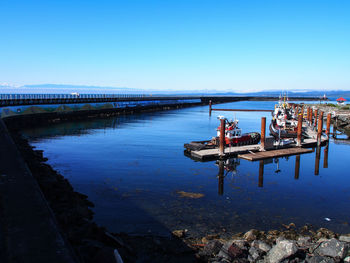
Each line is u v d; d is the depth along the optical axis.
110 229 11.69
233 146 30.20
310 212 14.38
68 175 19.64
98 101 67.81
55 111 54.22
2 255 5.75
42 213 7.95
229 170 22.19
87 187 17.19
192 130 45.09
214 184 18.52
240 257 9.20
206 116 73.00
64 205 12.23
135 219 12.81
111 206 14.28
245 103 164.62
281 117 45.91
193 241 10.83
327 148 33.59
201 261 9.24
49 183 14.56
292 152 28.89
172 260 9.31
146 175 20.03
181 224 12.48
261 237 11.02
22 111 46.06
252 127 53.91
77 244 8.12
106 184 17.83
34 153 24.69
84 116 61.88
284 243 8.81
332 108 77.56
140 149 29.09
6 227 7.03
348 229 12.62
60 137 35.78
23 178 11.10
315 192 17.48
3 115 40.84
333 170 22.95
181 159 25.33
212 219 13.12
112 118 63.16
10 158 14.24
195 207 14.52
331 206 15.26
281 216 13.78
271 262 8.73
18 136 32.53
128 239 10.67
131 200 15.20
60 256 5.84
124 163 23.25
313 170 22.86
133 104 84.31
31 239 6.48
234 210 14.31
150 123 54.41
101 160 24.09
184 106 120.25
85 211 12.73
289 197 16.47
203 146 27.64
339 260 8.66
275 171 22.28
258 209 14.55
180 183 18.47
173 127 48.56
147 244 10.33
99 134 38.81
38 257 5.75
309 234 11.96
